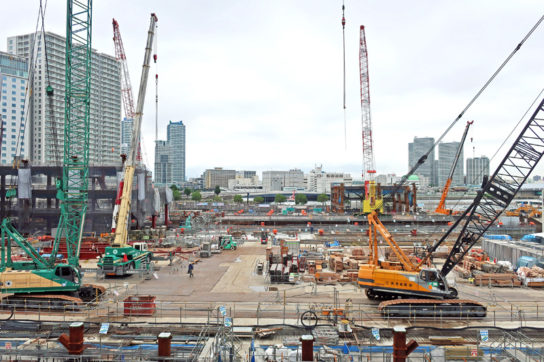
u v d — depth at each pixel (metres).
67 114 48.41
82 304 39.94
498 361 24.39
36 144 191.50
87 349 23.83
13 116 193.12
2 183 100.44
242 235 98.69
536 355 25.59
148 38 63.59
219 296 43.94
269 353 26.59
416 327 33.31
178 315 36.84
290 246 70.94
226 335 26.97
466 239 41.97
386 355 25.62
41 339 30.27
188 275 55.22
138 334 31.94
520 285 50.03
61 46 193.50
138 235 90.94
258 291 46.28
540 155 38.28
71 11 48.12
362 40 133.88
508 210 140.25
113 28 144.75
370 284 40.59
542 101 37.78
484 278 50.34
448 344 30.19
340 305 39.88
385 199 161.75
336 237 91.69
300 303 41.00
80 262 65.31
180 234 98.81
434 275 38.47
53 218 100.50
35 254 43.47
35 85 190.38
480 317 36.50
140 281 51.78
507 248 62.28
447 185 143.12
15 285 39.41
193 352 22.86
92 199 97.44
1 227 43.00
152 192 110.25
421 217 126.81
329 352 26.22
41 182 134.25
